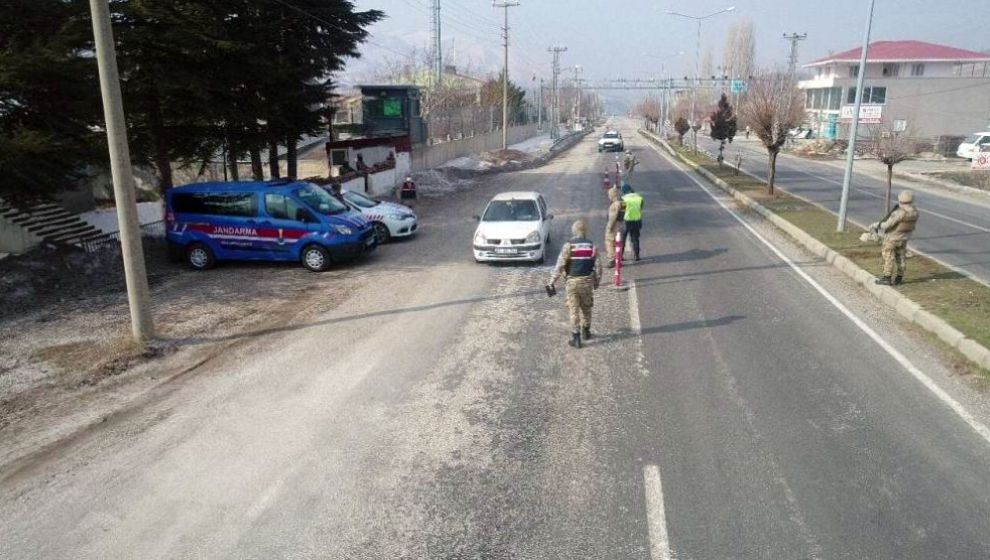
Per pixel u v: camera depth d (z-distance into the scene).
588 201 24.47
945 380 7.54
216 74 16.45
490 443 6.33
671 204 23.66
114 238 15.45
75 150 12.41
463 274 13.55
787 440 6.23
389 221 17.27
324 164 37.56
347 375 8.16
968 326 8.83
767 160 44.81
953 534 4.80
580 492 5.47
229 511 5.33
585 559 4.66
